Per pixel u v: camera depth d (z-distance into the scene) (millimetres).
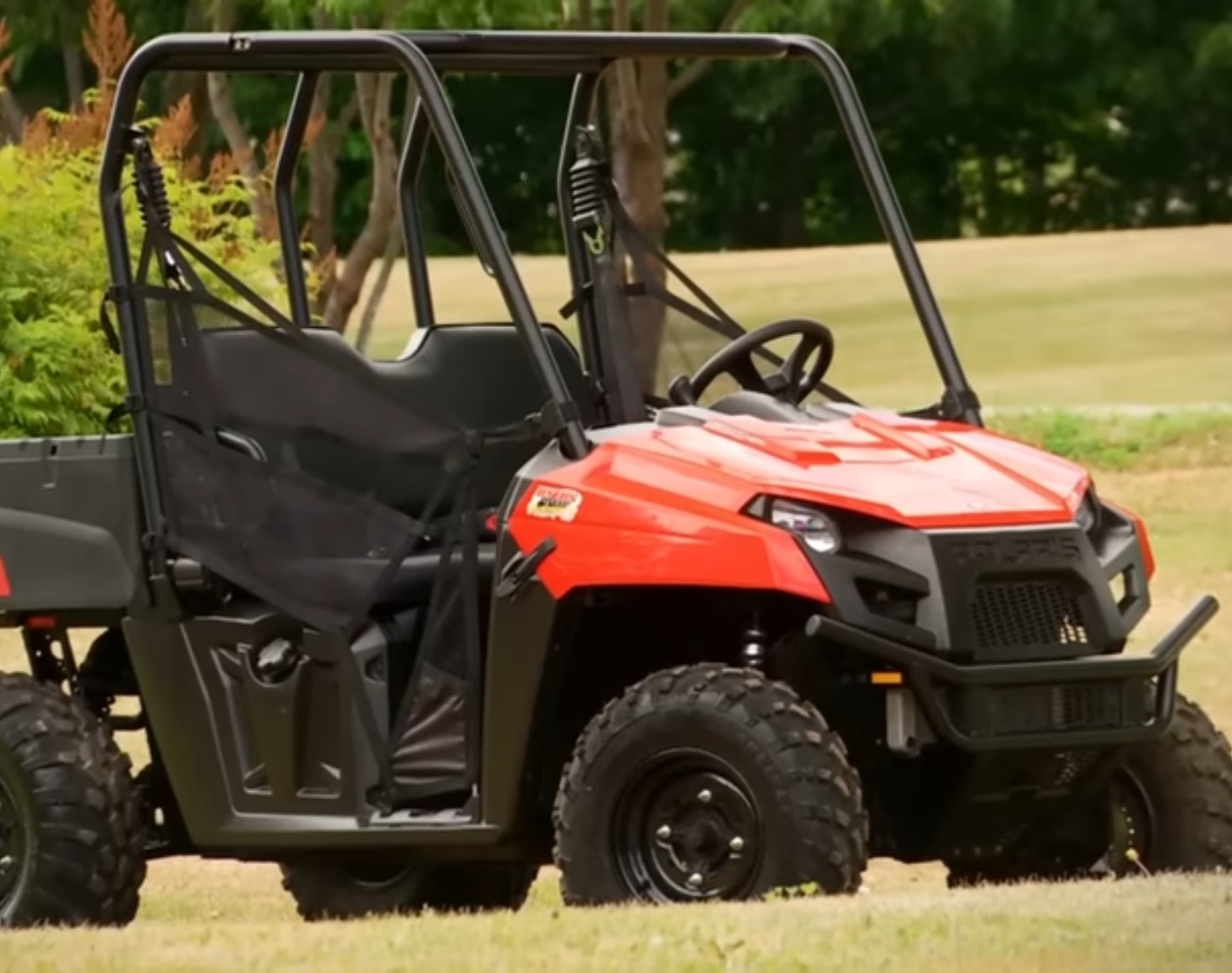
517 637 25469
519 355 30000
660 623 26766
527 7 71750
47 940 23844
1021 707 25016
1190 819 26984
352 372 27531
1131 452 79750
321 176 73500
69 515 28062
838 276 136750
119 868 27797
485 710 25766
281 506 27359
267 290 50406
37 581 28031
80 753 27828
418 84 26531
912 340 116500
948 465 26188
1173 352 111125
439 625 26953
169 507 27672
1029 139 188375
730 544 24547
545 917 23156
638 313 29203
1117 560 26344
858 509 24844
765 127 185375
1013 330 118312
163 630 27625
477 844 26125
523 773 25703
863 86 181750
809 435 26422
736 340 28938
